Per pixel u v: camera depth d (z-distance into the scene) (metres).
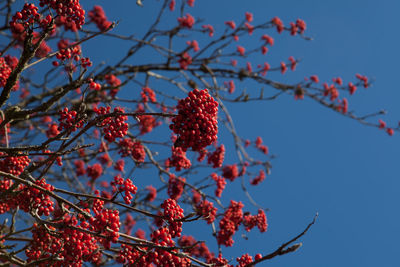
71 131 4.22
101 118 4.05
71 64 4.57
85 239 4.08
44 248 4.48
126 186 4.21
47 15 4.43
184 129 4.15
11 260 4.38
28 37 4.29
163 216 4.16
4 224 4.91
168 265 4.15
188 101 4.20
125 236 3.94
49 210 4.57
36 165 4.55
